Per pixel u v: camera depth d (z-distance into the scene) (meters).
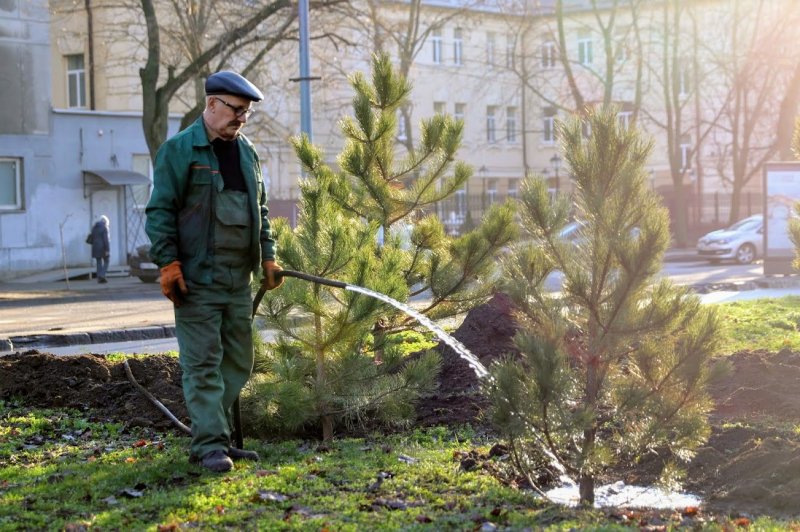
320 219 7.69
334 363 7.74
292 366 7.57
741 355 10.20
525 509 5.66
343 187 9.82
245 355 6.71
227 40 28.80
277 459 6.77
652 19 48.56
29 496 5.73
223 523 5.11
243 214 6.42
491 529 5.11
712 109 50.62
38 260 35.69
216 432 6.40
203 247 6.34
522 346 5.75
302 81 24.59
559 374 5.62
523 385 5.79
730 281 26.62
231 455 6.71
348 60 47.84
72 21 43.75
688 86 52.56
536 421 5.74
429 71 56.97
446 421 8.38
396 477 6.29
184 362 6.44
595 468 5.85
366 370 7.77
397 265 7.77
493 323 10.29
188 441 7.58
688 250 46.41
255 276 6.67
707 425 5.97
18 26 35.03
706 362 5.84
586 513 5.55
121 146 38.06
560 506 5.75
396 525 5.12
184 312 6.43
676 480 6.20
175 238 6.35
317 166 9.85
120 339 17.45
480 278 9.55
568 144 6.06
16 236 35.03
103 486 5.93
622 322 5.86
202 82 33.34
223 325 6.55
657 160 58.22
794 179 27.05
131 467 6.46
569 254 5.97
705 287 24.95
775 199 27.12
